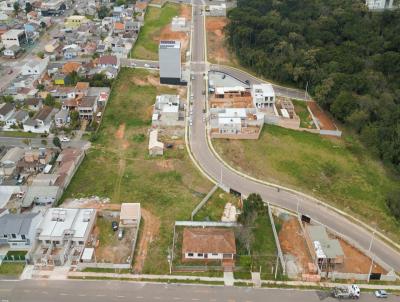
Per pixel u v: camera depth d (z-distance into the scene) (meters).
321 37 176.88
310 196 104.31
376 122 129.50
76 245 86.00
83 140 123.75
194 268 82.00
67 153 113.62
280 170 114.06
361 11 197.38
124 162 114.44
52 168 109.81
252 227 90.69
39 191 97.75
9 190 101.44
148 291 77.12
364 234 92.50
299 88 158.88
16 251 85.62
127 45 185.25
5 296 75.31
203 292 77.25
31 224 86.12
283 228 92.88
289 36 174.75
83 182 106.25
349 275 80.69
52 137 124.75
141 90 152.88
